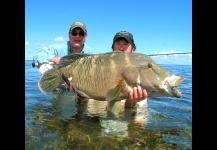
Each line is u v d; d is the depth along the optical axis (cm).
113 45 187
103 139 99
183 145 95
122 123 119
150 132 108
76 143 95
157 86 132
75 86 147
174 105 161
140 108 149
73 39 212
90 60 144
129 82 133
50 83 159
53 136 101
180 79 132
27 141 96
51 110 137
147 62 136
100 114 133
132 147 93
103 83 137
